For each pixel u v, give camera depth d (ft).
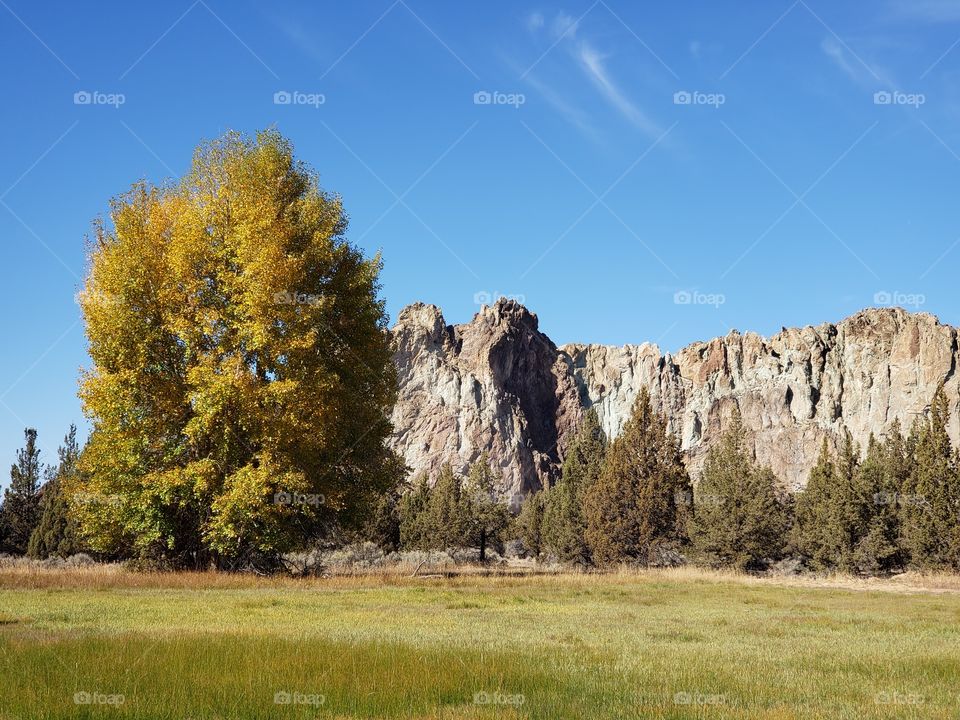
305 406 125.80
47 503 239.91
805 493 263.08
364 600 98.17
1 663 46.70
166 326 128.06
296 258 131.13
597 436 461.37
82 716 36.68
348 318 140.67
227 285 130.41
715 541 209.97
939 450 213.87
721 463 234.17
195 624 71.00
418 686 43.21
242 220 132.67
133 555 142.31
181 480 124.06
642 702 41.50
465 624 75.87
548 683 45.29
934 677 50.88
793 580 182.19
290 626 70.95
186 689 41.42
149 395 128.57
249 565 140.36
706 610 97.86
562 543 271.69
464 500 321.52
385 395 147.95
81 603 88.43
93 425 131.85
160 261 130.72
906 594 137.28
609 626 77.05
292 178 143.84
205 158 141.90
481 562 277.03
